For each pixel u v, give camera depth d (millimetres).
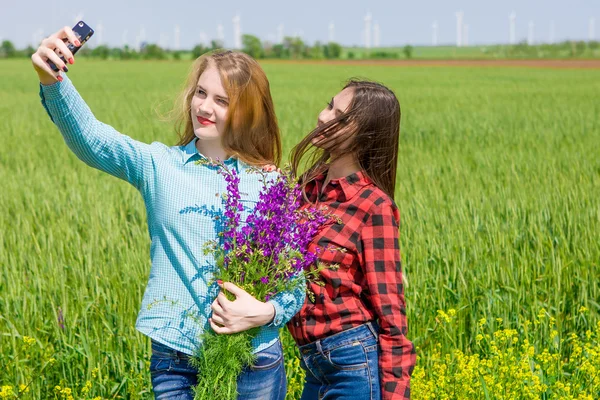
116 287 5051
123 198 8242
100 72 54781
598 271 5793
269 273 2697
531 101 24938
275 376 2850
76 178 9531
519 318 4941
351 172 3010
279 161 3074
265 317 2670
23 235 6551
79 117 2760
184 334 2736
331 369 2883
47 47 2617
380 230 2832
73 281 5332
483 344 4684
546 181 9258
